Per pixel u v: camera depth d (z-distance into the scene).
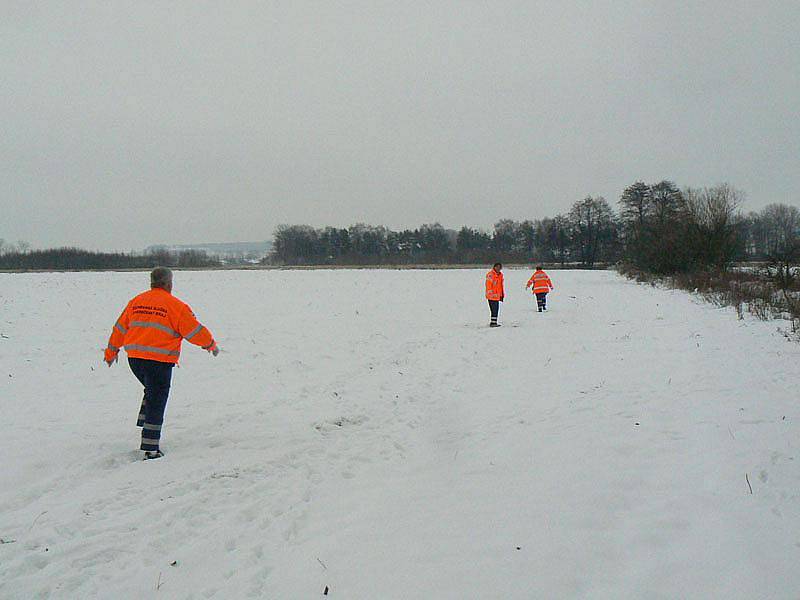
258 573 3.42
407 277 41.00
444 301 22.62
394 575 3.35
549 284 18.95
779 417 6.18
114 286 29.14
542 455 5.38
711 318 15.18
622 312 17.81
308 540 3.84
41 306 19.05
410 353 11.37
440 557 3.55
